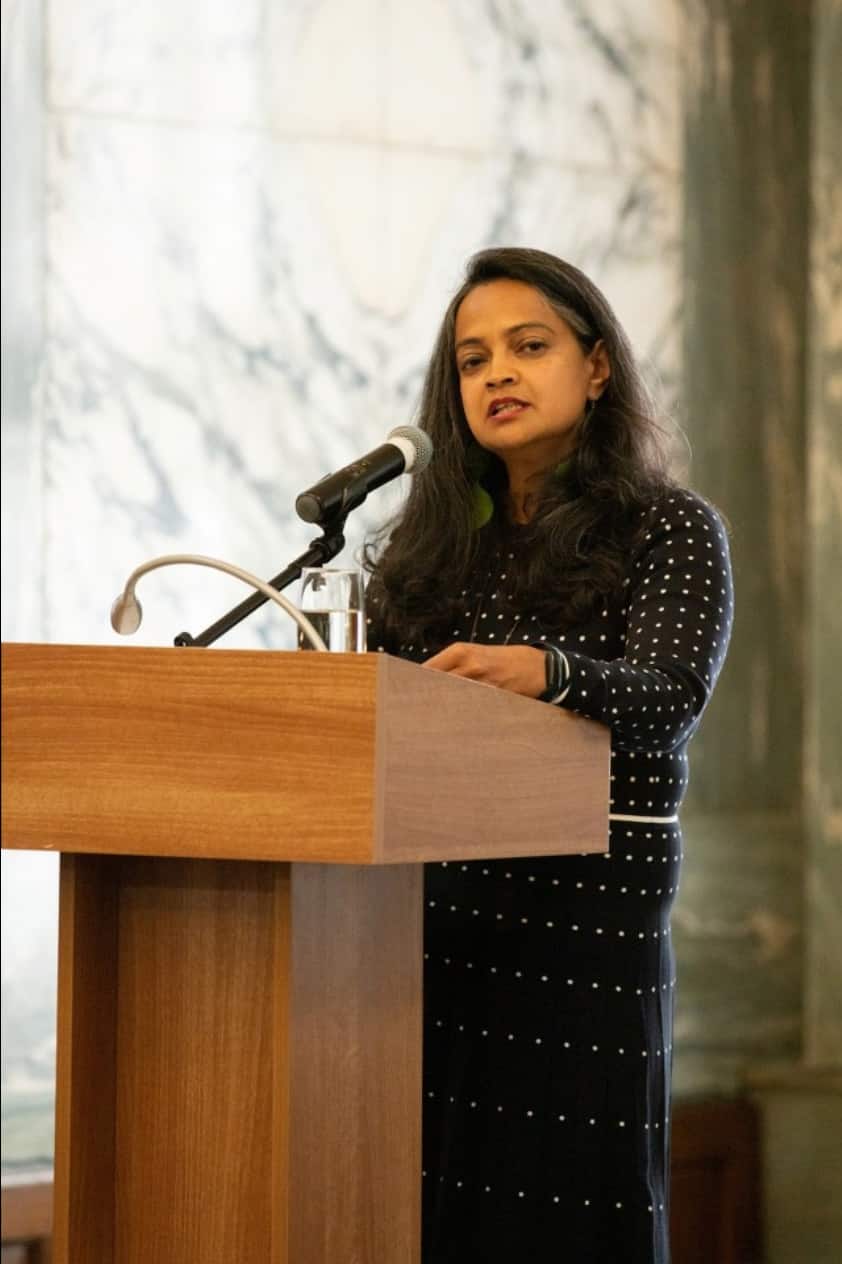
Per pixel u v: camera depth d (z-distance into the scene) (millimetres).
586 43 13578
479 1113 6953
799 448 14062
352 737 4789
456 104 13188
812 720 14031
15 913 11688
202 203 12391
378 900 5777
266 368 12555
